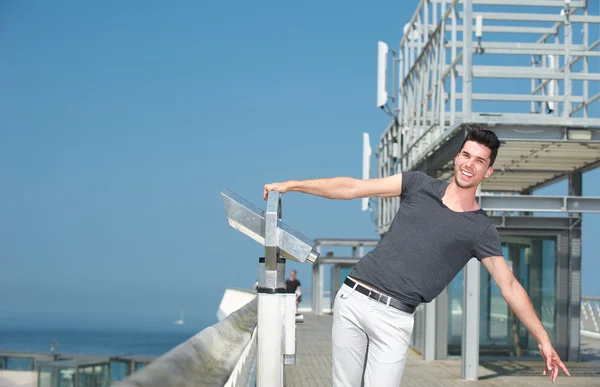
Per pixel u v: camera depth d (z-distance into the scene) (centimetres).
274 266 227
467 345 993
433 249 275
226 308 2383
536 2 924
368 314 276
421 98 1189
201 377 114
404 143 1382
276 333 227
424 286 275
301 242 218
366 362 287
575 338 1216
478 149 275
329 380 992
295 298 228
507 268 280
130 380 80
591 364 1171
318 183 276
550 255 1235
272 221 218
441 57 1041
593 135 911
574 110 1079
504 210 985
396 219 286
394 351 276
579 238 1219
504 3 920
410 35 1321
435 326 1242
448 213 278
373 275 278
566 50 931
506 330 1241
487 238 277
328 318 2734
